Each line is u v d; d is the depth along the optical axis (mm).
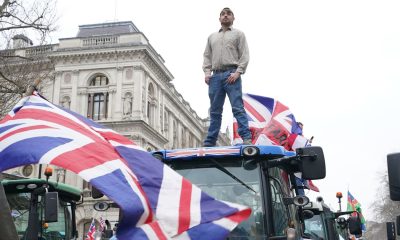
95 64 43188
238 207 4207
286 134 9102
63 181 39500
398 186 5594
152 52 43875
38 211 9906
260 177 6152
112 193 3963
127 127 41875
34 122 4551
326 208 13023
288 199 6184
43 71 26172
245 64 7391
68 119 4727
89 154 4270
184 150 6383
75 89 42938
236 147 6258
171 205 4148
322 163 5785
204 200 4227
